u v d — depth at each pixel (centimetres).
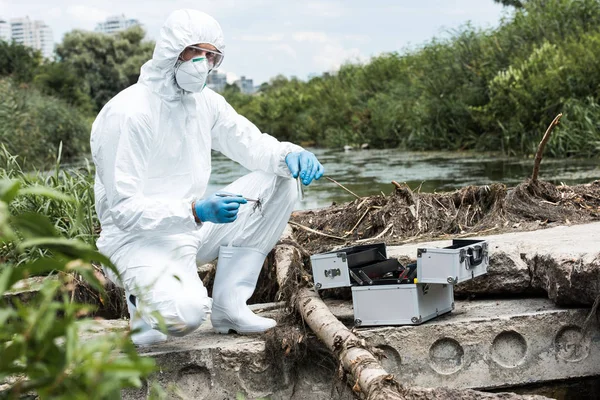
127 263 324
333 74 2623
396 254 396
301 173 348
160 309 316
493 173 1023
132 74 5156
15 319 163
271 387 336
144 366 142
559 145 1202
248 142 361
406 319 337
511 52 1526
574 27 1534
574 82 1287
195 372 332
